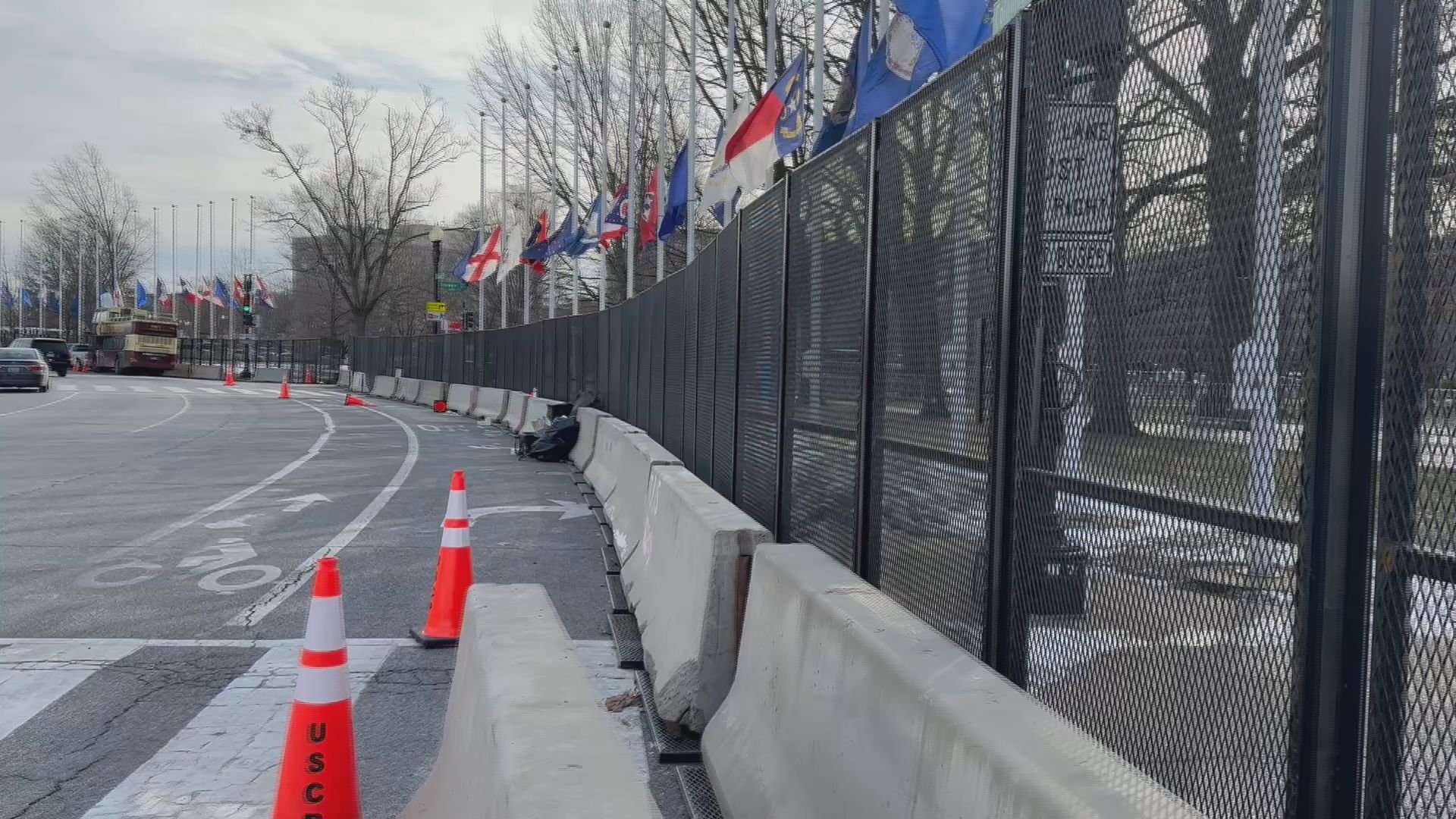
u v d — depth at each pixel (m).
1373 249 2.19
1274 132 2.42
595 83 41.94
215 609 8.11
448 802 3.37
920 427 4.47
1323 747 2.24
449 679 6.46
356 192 72.50
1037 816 2.30
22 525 11.76
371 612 8.07
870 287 5.15
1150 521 2.84
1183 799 2.67
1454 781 1.96
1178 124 2.79
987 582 3.73
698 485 6.98
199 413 32.62
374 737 5.50
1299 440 2.31
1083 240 3.22
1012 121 3.65
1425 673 2.02
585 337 22.84
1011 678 3.60
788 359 6.92
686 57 34.06
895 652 3.29
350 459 19.34
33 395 41.91
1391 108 2.17
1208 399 2.63
